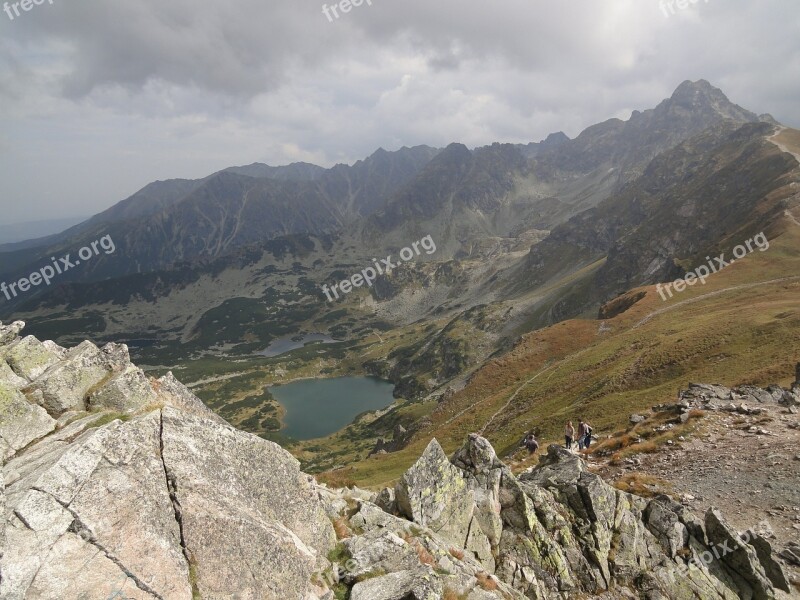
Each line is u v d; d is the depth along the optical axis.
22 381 13.93
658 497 28.28
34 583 9.20
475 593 16.67
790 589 22.80
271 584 12.49
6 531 9.46
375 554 16.38
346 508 20.75
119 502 10.86
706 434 41.84
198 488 12.38
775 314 97.38
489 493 24.19
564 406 96.19
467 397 141.75
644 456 40.50
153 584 10.42
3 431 12.18
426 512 21.17
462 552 19.69
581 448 47.88
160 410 13.34
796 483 31.16
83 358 14.70
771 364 69.38
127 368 15.05
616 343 126.50
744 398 49.84
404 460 85.38
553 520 23.80
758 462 34.84
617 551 23.47
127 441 11.84
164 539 11.09
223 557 11.82
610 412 73.50
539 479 27.55
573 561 22.42
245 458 14.48
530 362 148.12
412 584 14.45
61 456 10.70
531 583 20.84
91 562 9.92
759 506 29.78
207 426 13.97
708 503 31.20
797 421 40.94
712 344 90.62
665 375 88.00
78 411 13.73
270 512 14.45
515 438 86.44
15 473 10.92
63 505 10.15
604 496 25.31
